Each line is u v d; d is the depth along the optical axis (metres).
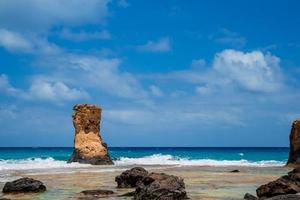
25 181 29.06
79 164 62.97
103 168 55.31
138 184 26.38
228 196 26.38
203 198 25.42
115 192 28.70
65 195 27.44
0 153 138.75
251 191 29.02
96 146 66.12
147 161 79.62
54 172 47.56
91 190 27.94
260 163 75.88
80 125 66.81
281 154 134.75
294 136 63.84
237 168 57.06
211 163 74.88
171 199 23.84
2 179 38.69
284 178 28.98
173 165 65.94
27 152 150.25
